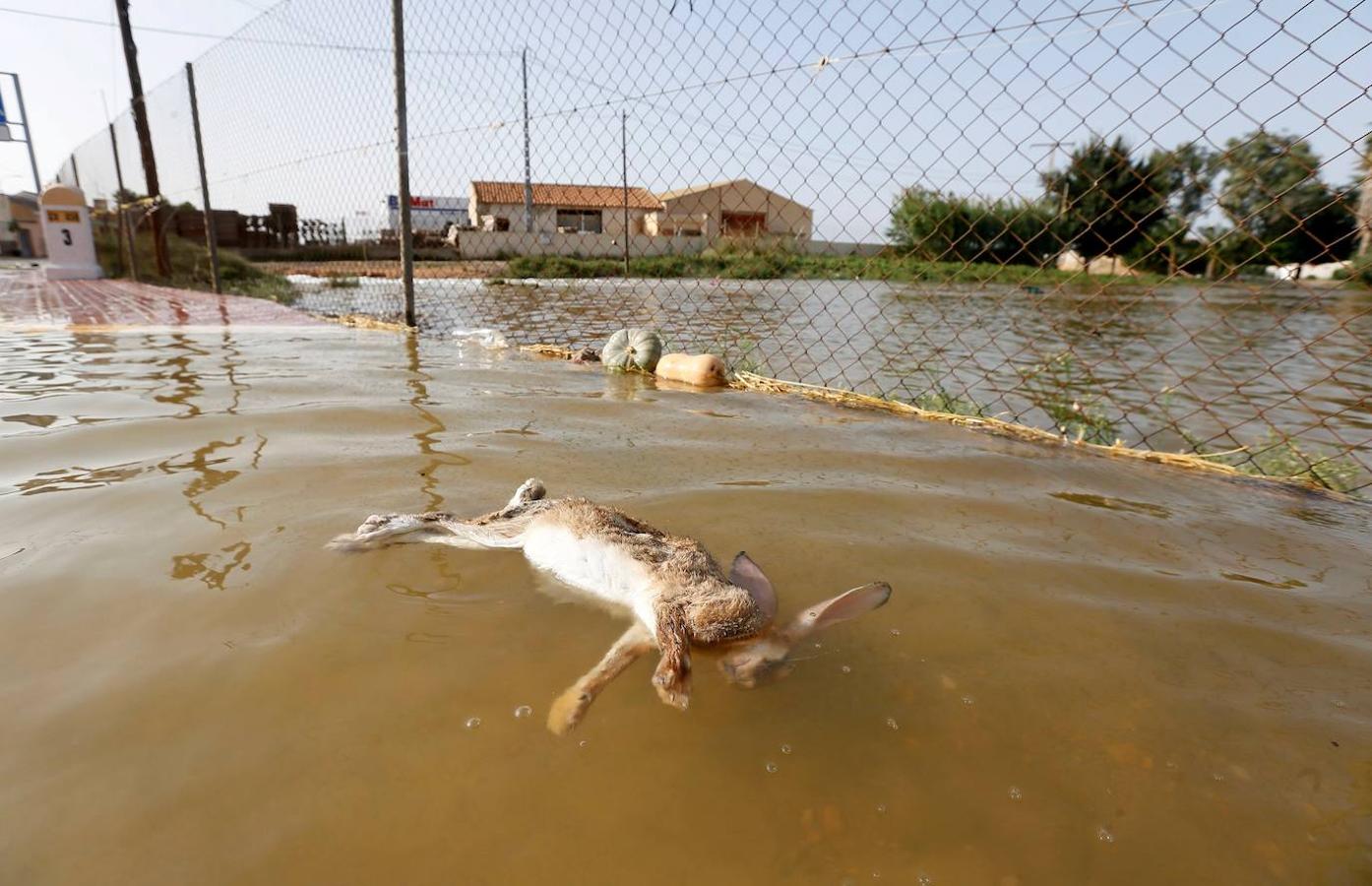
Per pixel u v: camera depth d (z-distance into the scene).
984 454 4.45
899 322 11.37
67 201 16.59
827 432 4.82
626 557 2.54
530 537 2.85
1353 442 5.03
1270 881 1.52
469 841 1.55
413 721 1.90
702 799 1.70
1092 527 3.36
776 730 1.95
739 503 3.46
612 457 4.12
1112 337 10.06
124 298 12.27
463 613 2.43
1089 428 5.10
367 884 1.44
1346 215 4.45
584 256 25.80
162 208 16.06
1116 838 1.62
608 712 2.00
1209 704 2.10
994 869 1.53
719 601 2.26
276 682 2.02
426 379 6.04
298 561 2.70
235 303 12.03
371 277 18.97
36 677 2.00
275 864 1.46
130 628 2.24
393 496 3.37
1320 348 9.12
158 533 2.88
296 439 4.16
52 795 1.60
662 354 6.87
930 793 1.74
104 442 3.98
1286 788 1.78
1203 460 4.41
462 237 25.41
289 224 24.66
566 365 7.09
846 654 2.30
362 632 2.29
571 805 1.66
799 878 1.50
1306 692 2.17
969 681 2.18
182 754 1.75
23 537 2.82
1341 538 3.33
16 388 5.17
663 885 1.47
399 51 8.36
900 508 3.49
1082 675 2.22
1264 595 2.75
